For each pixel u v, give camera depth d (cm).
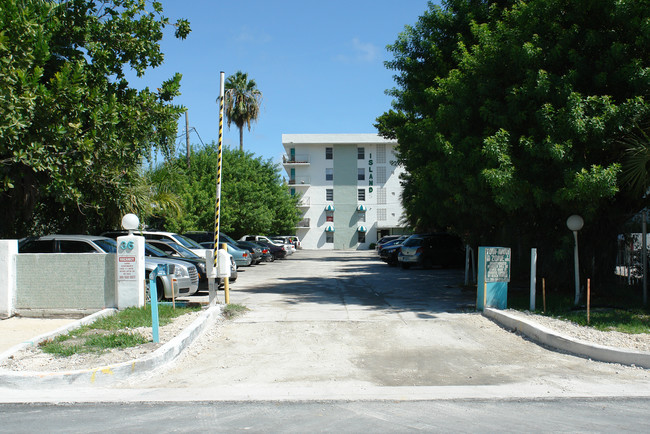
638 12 991
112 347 729
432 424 486
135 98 1288
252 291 1537
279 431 469
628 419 498
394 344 823
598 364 698
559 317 938
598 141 995
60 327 888
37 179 1181
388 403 556
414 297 1370
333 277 2086
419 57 1529
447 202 1310
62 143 1083
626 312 974
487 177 995
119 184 1285
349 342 837
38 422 497
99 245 1175
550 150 959
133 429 477
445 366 702
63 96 1048
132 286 1024
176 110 1326
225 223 3416
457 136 1154
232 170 3644
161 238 1634
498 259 1072
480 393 587
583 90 1053
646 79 955
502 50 1111
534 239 1345
